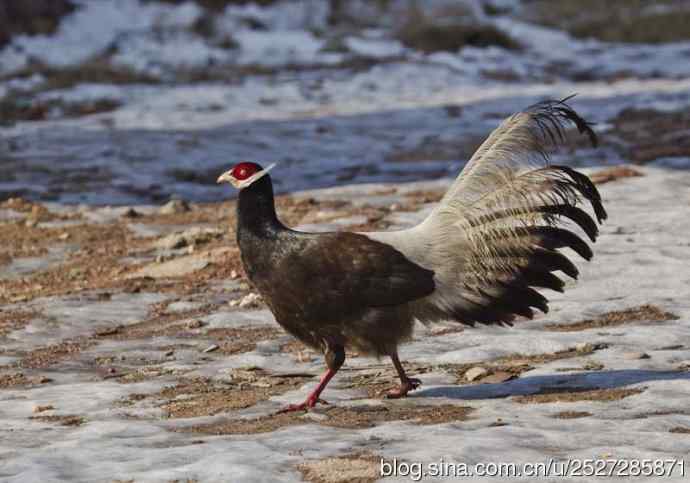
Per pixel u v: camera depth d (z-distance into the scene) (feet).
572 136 95.91
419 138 101.60
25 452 29.63
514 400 33.50
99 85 138.82
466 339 42.39
